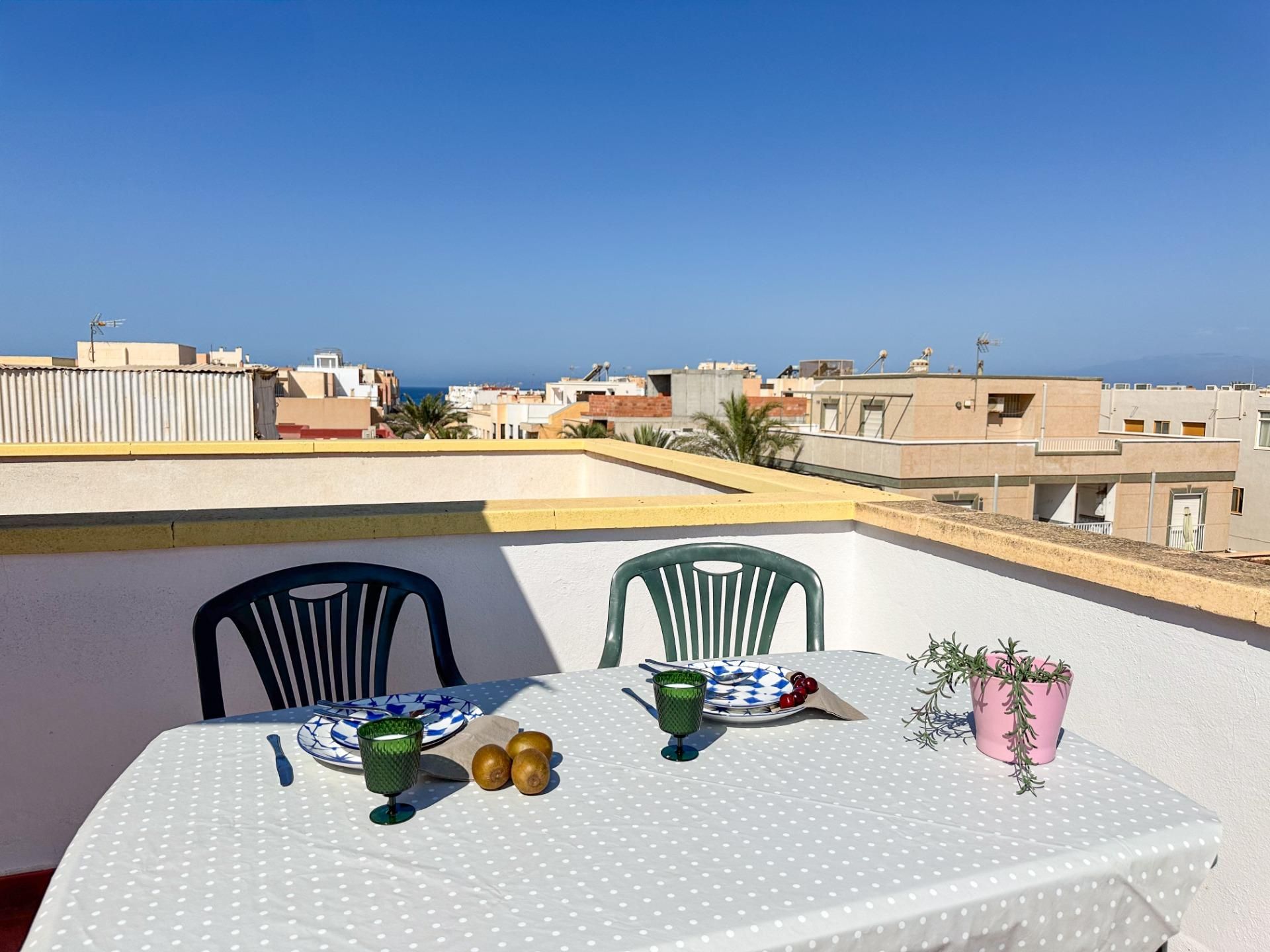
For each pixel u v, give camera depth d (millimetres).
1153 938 1120
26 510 4477
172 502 4711
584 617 2660
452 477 5180
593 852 1046
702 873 1002
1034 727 1286
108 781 2234
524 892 957
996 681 1310
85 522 2176
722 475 3541
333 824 1107
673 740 1392
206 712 1757
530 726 1450
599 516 2568
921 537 2502
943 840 1083
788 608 2816
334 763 1244
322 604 1914
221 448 4730
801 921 915
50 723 2176
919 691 1615
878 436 29500
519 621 2588
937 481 24297
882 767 1300
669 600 2648
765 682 1613
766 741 1396
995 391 28312
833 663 1825
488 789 1201
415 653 2488
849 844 1073
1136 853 1070
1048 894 1017
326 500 4973
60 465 4504
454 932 887
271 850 1043
